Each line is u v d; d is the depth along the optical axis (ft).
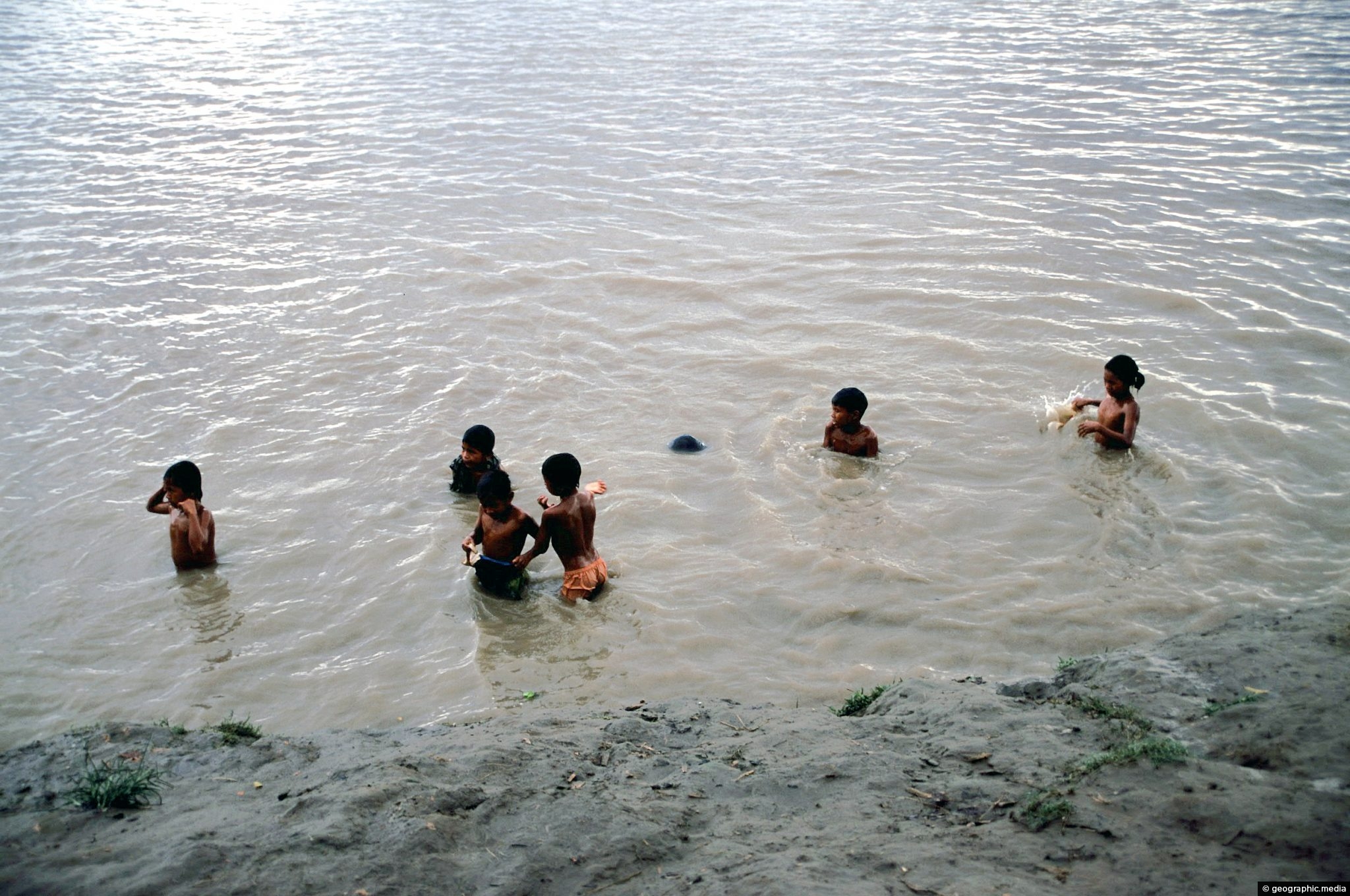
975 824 15.44
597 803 16.53
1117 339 40.01
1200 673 19.53
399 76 85.35
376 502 31.73
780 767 17.94
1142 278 45.09
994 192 56.39
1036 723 18.72
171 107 78.84
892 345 40.50
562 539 27.02
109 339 42.65
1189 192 55.47
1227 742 16.83
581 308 44.45
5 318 44.60
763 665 24.27
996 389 36.99
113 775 18.69
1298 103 70.59
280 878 14.62
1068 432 34.09
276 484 32.73
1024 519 29.48
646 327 42.65
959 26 96.73
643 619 26.12
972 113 70.69
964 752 17.88
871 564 27.68
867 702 22.00
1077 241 49.47
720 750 19.19
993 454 33.09
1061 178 58.23
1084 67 81.66
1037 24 97.09
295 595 27.61
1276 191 55.06
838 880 13.87
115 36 104.83
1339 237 48.75
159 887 14.43
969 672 23.49
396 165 64.13
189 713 23.21
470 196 58.34
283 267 49.49
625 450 34.01
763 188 58.18
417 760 18.33
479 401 37.35
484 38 98.22
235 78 86.69
